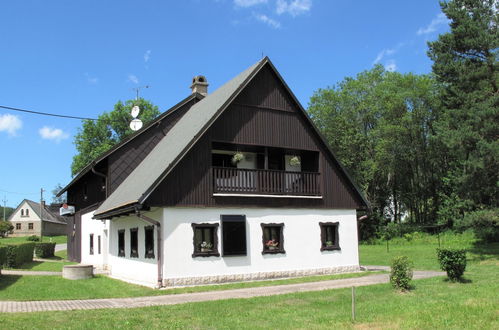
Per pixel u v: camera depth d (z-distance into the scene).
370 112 48.78
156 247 16.05
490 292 12.79
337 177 20.38
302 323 9.72
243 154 20.14
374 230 47.31
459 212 39.47
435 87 44.75
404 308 11.02
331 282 16.56
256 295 13.62
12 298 13.38
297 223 18.73
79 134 53.78
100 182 24.67
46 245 34.47
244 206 17.47
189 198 16.30
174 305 11.99
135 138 23.39
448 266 15.37
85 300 13.30
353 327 9.26
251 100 18.58
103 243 23.95
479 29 25.64
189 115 22.59
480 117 23.67
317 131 19.88
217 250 16.56
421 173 51.53
